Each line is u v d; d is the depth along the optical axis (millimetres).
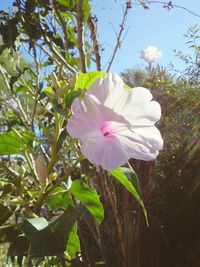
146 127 270
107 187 506
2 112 729
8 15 645
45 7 590
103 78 263
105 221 598
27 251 297
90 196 338
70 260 583
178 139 763
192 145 741
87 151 247
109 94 260
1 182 330
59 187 323
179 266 658
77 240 310
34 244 262
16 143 322
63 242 266
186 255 661
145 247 594
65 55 562
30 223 269
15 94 616
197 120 760
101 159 248
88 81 303
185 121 777
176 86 828
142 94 266
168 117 777
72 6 575
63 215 276
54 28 612
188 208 684
